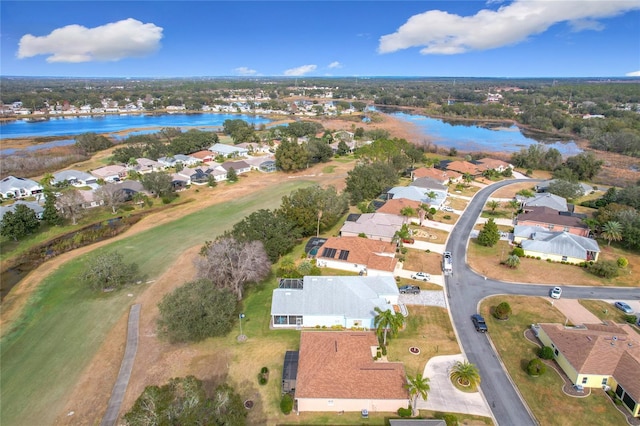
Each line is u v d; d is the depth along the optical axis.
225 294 53.41
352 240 71.75
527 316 55.81
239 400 34.91
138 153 153.88
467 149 188.12
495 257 74.38
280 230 71.75
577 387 42.50
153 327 53.78
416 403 40.38
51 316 56.91
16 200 104.44
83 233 84.25
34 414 40.38
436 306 58.22
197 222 92.69
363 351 44.44
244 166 142.50
